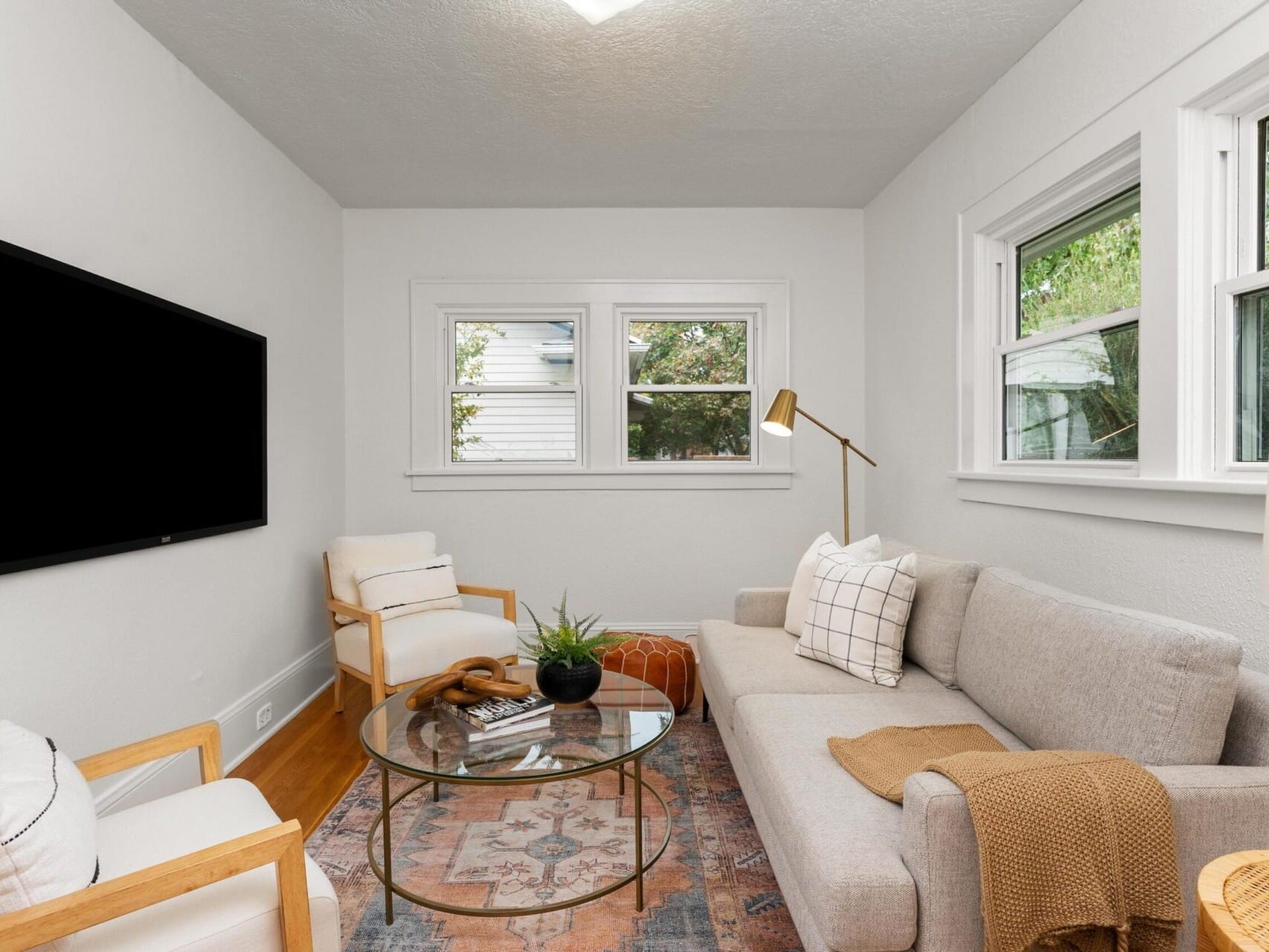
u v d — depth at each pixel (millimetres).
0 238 1715
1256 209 1763
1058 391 2527
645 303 4102
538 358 4195
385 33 2344
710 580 4141
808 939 1371
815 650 2434
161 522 2285
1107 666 1504
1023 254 2783
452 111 2898
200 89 2607
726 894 1865
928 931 1175
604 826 2219
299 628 3406
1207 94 1753
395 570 3293
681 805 2354
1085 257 2402
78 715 1942
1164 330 1891
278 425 3221
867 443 4102
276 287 3215
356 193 3818
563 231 4090
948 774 1233
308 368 3562
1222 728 1342
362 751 2836
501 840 2139
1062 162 2301
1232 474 1765
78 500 1898
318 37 2361
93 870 1120
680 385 4207
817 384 4133
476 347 4195
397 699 2221
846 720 1928
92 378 1955
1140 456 1987
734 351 4227
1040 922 1138
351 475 4086
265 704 3000
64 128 1923
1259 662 1642
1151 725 1374
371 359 4074
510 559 4121
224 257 2766
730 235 4109
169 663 2359
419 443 4094
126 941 1084
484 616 3248
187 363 2441
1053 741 1605
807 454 4137
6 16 1730
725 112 2926
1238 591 1695
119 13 2164
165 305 2299
